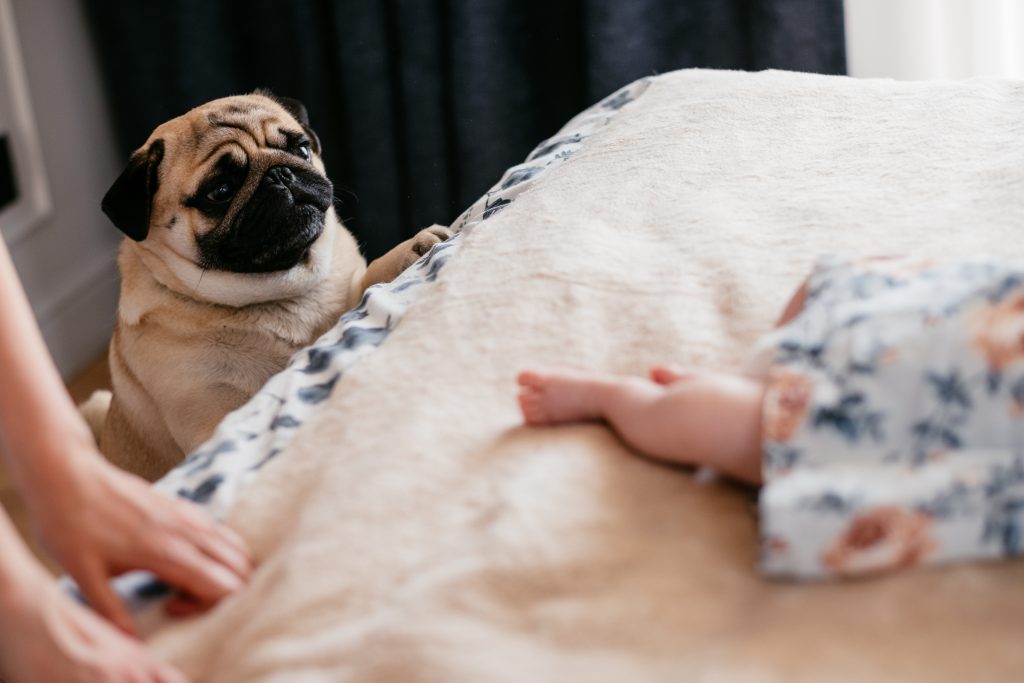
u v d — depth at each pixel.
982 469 0.65
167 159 1.76
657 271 1.01
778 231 1.05
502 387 0.90
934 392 0.67
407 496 0.78
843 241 1.00
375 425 0.88
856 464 0.67
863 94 1.34
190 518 0.79
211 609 0.76
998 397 0.66
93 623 0.69
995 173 1.07
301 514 0.80
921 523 0.64
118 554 0.75
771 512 0.65
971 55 2.24
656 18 2.36
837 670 0.59
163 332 1.80
